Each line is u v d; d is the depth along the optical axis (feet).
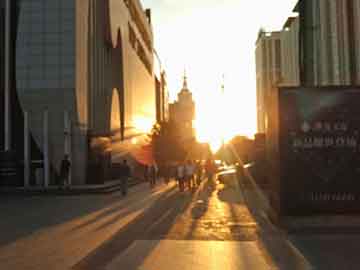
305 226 40.60
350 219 40.55
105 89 154.30
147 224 44.37
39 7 115.44
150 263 28.19
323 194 40.78
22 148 115.24
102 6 152.25
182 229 40.98
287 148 41.16
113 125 160.35
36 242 35.32
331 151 40.93
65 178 89.10
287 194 40.98
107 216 51.01
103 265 27.76
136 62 218.59
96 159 115.14
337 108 41.04
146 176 144.77
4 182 101.09
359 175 40.70
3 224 45.16
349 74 113.39
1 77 116.57
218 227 42.06
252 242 34.83
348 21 114.42
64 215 52.29
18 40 114.93
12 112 116.26
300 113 41.14
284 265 27.63
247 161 187.83
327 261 28.58
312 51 122.31
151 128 262.47
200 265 27.66
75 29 114.73
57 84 112.98
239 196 77.15
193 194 82.58
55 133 111.45
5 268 27.02
